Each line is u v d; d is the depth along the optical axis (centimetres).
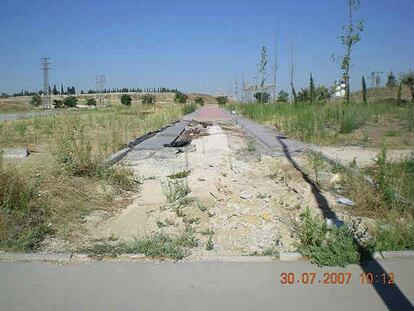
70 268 485
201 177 909
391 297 421
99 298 420
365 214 691
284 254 514
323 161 1106
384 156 814
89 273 473
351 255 492
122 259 508
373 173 921
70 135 1185
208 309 400
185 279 457
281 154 1316
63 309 402
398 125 2062
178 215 667
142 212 696
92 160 880
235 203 733
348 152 1322
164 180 925
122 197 789
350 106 2400
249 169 1076
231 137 1934
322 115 1953
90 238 591
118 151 1356
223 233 598
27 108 7700
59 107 7456
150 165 1132
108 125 2330
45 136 1878
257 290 434
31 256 509
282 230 612
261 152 1388
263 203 737
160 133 2058
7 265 491
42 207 647
